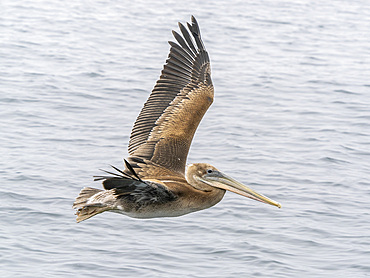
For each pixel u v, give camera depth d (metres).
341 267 11.85
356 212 13.98
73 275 11.28
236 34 34.69
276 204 7.88
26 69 25.28
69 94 22.38
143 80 24.92
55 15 36.06
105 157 16.80
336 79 26.89
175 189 7.67
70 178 15.21
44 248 12.18
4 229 12.76
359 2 46.00
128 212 7.62
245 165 16.58
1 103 20.89
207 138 18.69
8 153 16.59
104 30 33.47
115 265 11.70
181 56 8.87
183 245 12.49
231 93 23.94
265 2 44.28
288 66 28.77
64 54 28.12
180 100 8.66
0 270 11.32
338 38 35.34
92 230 12.91
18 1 38.84
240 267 11.73
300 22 38.78
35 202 13.85
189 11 39.75
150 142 8.31
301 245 12.59
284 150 17.89
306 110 22.19
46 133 18.38
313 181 15.61
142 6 40.38
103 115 20.41
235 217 13.62
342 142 18.81
